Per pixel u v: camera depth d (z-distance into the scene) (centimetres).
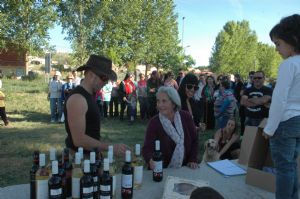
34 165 217
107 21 2486
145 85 1202
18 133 922
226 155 508
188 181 257
